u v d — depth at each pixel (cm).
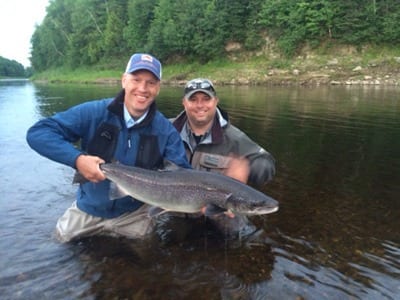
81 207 161
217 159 194
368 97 784
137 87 146
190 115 186
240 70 1480
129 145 155
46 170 267
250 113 552
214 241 166
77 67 2428
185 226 181
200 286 133
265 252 157
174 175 150
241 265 147
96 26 2367
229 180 153
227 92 955
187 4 1745
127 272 141
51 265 145
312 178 252
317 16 1430
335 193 225
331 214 195
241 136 199
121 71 1984
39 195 217
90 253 154
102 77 1972
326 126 447
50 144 140
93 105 154
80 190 162
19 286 132
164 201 149
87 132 154
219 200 150
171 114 525
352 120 489
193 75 1560
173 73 1692
